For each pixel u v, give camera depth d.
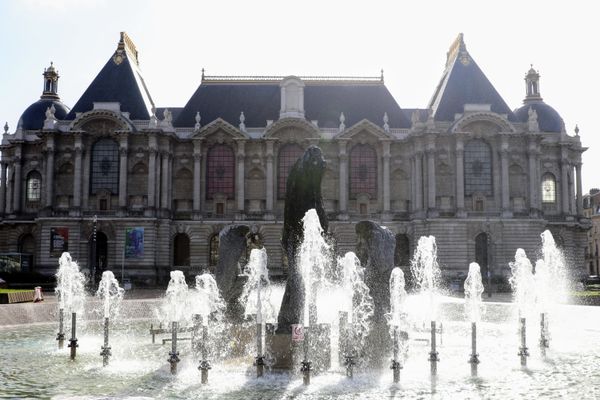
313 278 25.94
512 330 38.09
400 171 92.38
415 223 88.19
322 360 24.22
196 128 91.31
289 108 91.56
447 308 47.06
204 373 22.30
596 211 154.00
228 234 28.00
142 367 25.38
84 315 45.69
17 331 37.75
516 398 20.09
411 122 95.38
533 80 102.81
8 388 21.66
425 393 20.78
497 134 87.81
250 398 20.09
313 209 25.89
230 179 92.00
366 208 91.62
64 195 88.94
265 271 31.08
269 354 24.11
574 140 99.12
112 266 86.62
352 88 97.88
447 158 88.38
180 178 91.94
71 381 22.78
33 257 91.12
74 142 88.75
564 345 31.53
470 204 88.00
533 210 87.50
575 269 96.44
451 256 85.81
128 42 99.50
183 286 55.47
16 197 93.88
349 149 92.06
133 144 89.06
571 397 20.20
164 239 88.44
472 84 93.12
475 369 24.08
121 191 87.06
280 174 91.94
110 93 92.69
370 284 25.36
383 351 24.86
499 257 86.44
